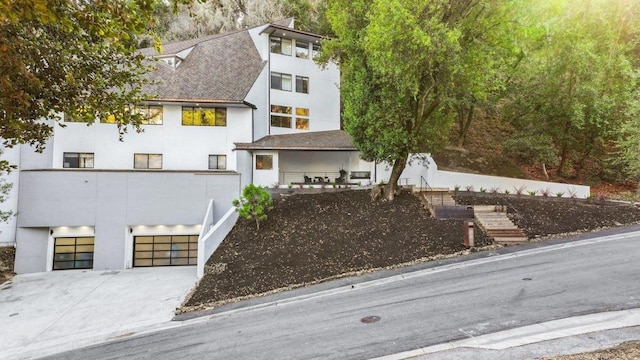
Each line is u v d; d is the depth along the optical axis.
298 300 10.85
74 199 18.84
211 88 24.58
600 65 21.11
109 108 7.17
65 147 22.16
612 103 20.06
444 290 9.97
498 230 14.69
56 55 6.23
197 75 25.61
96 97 6.99
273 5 38.41
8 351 9.60
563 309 7.80
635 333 6.36
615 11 22.81
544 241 14.02
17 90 5.11
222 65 26.88
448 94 16.64
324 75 29.17
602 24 23.08
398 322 8.13
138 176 19.44
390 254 13.66
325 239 15.71
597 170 24.88
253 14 38.06
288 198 20.91
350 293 10.84
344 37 17.16
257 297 11.60
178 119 23.70
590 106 21.03
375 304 9.57
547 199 19.17
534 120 23.95
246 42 28.77
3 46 4.53
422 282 10.95
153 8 4.84
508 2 13.97
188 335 9.23
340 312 9.31
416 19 12.68
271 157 23.14
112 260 19.00
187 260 20.45
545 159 22.31
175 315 11.12
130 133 23.12
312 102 28.58
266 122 26.30
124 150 23.03
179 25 38.12
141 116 8.00
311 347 7.37
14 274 18.08
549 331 6.79
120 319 11.31
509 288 9.50
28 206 18.56
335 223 17.22
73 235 19.47
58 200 18.72
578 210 17.17
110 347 9.12
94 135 22.67
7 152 19.03
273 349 7.52
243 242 16.62
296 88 27.98
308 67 28.55
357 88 16.86
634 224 15.38
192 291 13.16
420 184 22.28
